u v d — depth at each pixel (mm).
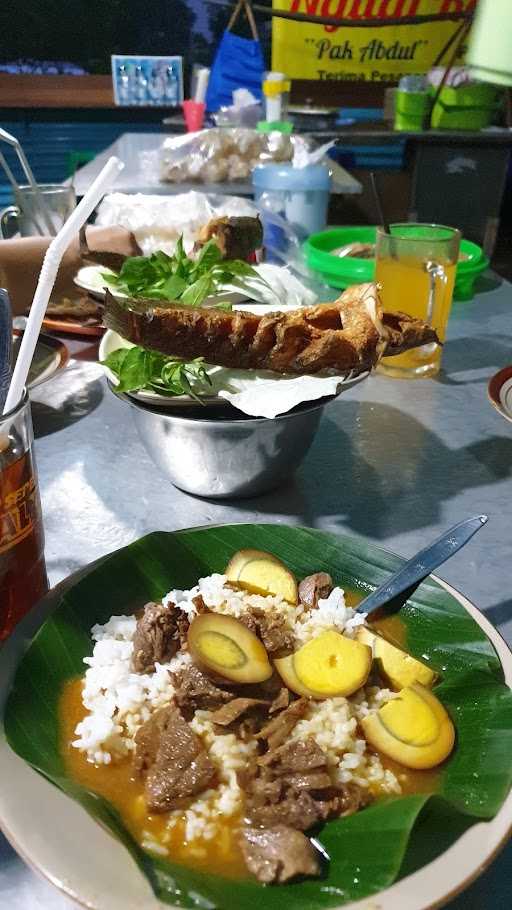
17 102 3844
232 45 3426
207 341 791
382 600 637
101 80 3875
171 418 784
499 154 3061
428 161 3105
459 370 1339
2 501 575
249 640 555
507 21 724
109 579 646
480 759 487
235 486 866
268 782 480
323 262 1641
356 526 858
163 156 2527
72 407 1146
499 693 528
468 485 959
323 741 513
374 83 3764
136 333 771
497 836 424
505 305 1692
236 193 2416
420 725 512
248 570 659
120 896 387
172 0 3732
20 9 3645
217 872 433
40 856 408
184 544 690
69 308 1345
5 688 529
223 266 1047
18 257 1254
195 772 486
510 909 464
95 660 570
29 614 602
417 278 1216
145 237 1565
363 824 441
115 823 440
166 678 560
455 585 757
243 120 3033
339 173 2367
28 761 466
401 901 389
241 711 523
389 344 852
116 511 876
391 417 1154
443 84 2980
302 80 3760
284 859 419
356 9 3533
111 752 507
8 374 680
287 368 821
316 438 1080
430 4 3506
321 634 578
